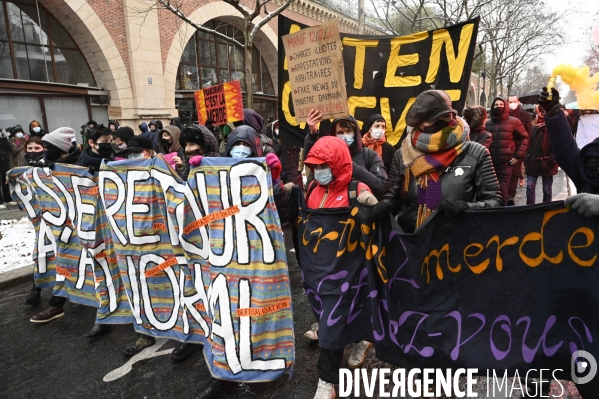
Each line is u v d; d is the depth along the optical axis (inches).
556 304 79.0
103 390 110.9
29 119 456.4
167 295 123.7
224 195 101.2
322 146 96.6
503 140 215.9
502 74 942.4
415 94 163.9
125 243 125.6
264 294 97.7
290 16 730.2
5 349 135.9
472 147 88.4
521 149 217.5
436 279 88.4
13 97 442.0
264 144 250.5
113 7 494.3
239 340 98.0
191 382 111.9
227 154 115.5
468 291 86.3
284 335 100.1
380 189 114.8
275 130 349.7
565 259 77.2
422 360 91.0
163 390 109.0
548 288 79.4
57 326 150.3
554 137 87.1
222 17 638.5
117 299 136.5
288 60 130.2
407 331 92.2
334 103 123.6
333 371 96.4
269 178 98.3
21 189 155.9
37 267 160.2
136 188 122.6
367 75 171.5
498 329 84.3
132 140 155.2
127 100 518.9
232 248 100.3
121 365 122.4
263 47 741.3
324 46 121.7
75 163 155.0
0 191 346.0
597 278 73.5
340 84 121.3
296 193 106.1
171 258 121.7
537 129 237.3
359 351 113.1
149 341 131.3
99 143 153.6
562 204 75.7
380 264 91.2
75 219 145.6
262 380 98.3
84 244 138.7
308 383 107.0
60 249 150.8
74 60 498.0
